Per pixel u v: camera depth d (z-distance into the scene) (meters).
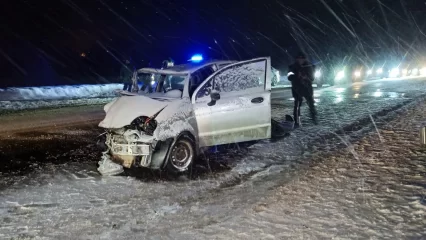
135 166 6.76
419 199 5.11
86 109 14.91
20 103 16.08
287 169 6.77
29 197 5.59
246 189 5.84
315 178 6.20
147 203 5.35
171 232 4.46
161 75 7.58
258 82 7.82
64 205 5.30
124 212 5.05
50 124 11.54
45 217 4.91
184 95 6.99
